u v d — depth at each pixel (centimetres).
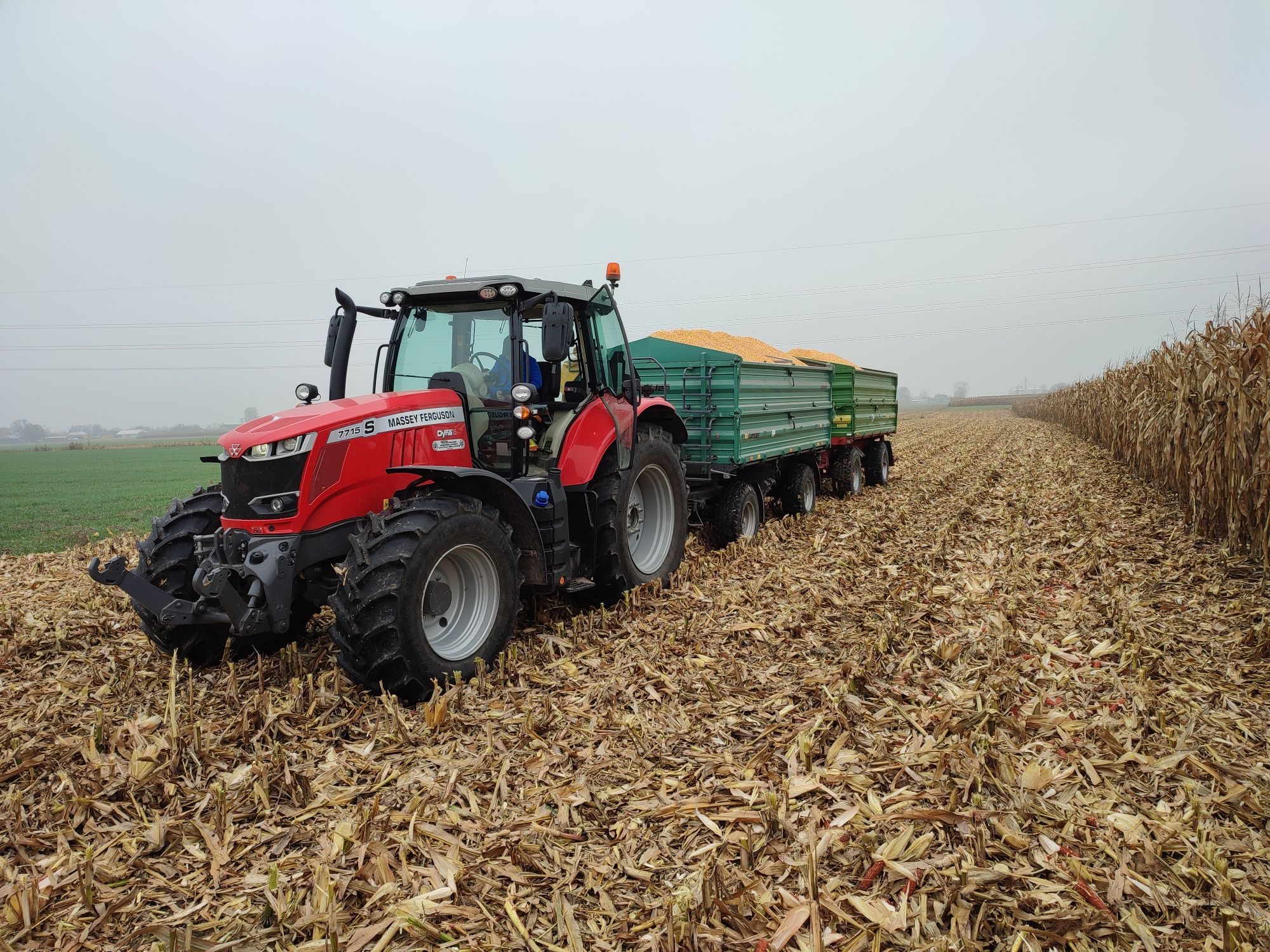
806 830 287
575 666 474
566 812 313
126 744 374
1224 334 825
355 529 454
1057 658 470
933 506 1074
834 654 488
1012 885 262
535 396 523
